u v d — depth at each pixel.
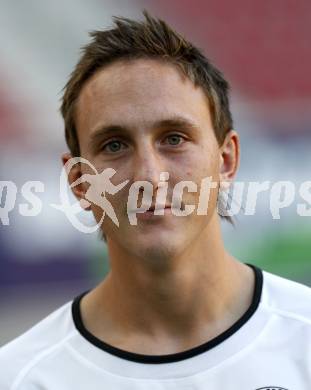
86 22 11.04
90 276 9.55
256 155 10.28
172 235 2.43
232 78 11.40
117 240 2.55
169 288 2.61
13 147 10.20
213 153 2.59
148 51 2.56
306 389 2.54
